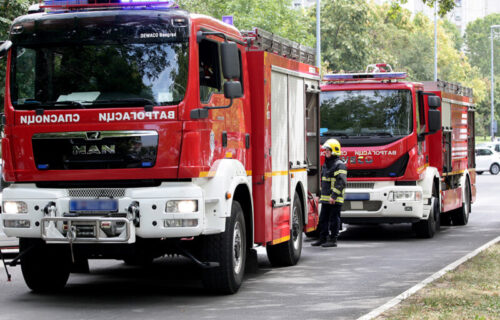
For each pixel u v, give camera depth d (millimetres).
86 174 9484
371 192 16984
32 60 9766
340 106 17422
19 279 11992
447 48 85438
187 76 9469
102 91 9555
